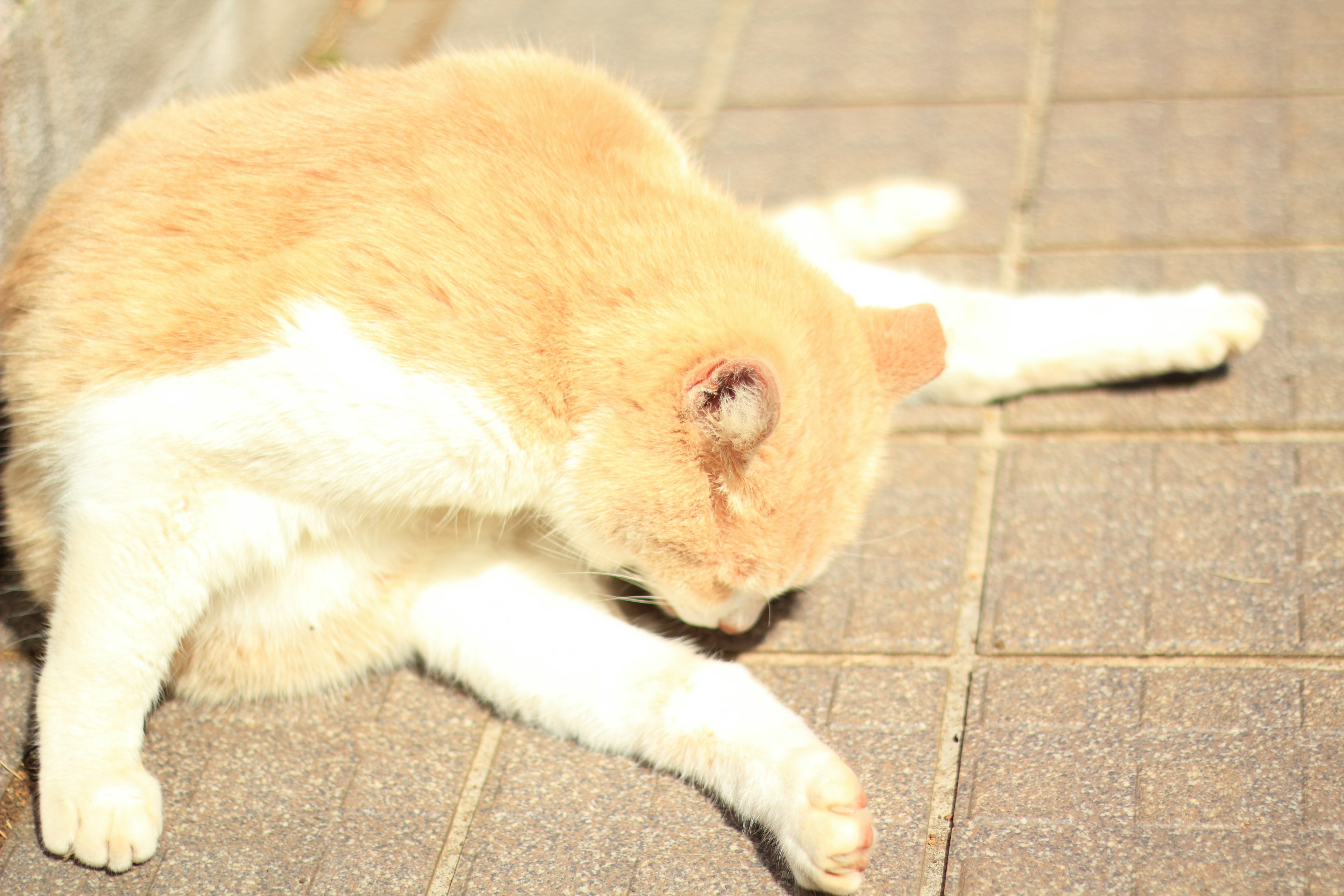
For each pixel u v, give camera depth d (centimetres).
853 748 236
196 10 383
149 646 232
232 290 223
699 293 231
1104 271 344
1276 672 237
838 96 425
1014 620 256
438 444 225
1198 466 287
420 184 233
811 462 233
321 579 252
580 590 264
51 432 237
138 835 221
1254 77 410
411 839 228
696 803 229
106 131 342
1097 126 399
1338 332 314
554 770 240
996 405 315
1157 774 221
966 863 211
